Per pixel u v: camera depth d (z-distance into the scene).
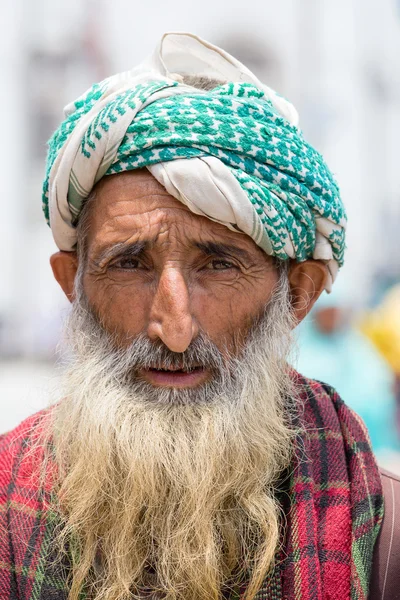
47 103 11.51
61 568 1.89
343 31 12.07
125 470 1.92
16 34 11.35
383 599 1.91
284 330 2.06
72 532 1.90
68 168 1.96
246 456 1.95
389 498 2.04
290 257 2.02
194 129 1.85
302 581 1.81
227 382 1.97
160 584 1.88
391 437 5.47
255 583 1.82
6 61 11.33
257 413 1.99
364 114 12.22
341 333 5.46
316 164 2.00
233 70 2.11
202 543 1.85
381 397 5.34
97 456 1.93
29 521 1.94
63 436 2.02
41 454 2.05
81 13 11.39
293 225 1.95
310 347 5.32
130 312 1.95
